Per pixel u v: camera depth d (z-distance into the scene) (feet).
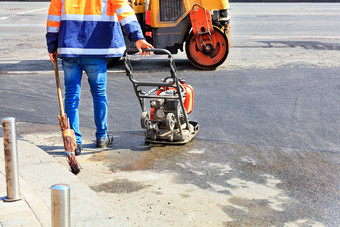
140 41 15.80
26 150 15.57
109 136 17.76
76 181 13.14
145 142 17.93
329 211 12.39
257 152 16.85
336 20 60.80
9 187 11.64
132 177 14.51
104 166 15.39
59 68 32.83
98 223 10.79
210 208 12.44
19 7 81.46
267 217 11.98
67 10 15.47
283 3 91.50
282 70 31.42
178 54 39.06
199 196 13.17
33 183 12.91
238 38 46.16
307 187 13.89
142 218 11.82
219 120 20.84
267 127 19.85
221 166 15.51
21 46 42.63
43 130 19.38
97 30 15.75
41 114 21.81
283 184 14.08
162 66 33.73
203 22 31.24
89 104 23.72
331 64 33.32
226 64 33.94
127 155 16.44
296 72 30.76
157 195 13.21
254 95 25.23
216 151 16.94
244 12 70.90
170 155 16.49
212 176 14.65
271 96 24.99
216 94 25.54
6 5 85.51
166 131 17.89
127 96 25.27
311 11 72.69
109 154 16.55
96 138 17.28
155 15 32.32
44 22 60.03
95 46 15.83
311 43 42.80
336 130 19.49
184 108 17.51
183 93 18.10
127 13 15.56
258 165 15.61
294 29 52.44
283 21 59.77
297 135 18.80
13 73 31.24
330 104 23.44
